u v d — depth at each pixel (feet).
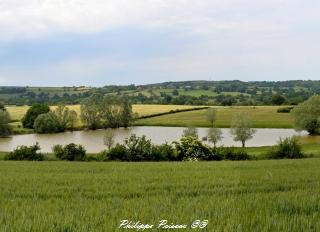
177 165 93.81
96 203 35.63
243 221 26.45
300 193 40.16
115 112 471.62
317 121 359.05
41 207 33.63
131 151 150.10
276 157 152.97
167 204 34.01
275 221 26.35
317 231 24.36
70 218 27.89
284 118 479.82
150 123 481.87
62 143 336.49
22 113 566.36
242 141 310.45
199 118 504.43
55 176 65.31
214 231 24.14
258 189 45.21
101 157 152.25
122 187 48.03
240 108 578.25
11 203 36.68
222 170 74.69
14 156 155.43
